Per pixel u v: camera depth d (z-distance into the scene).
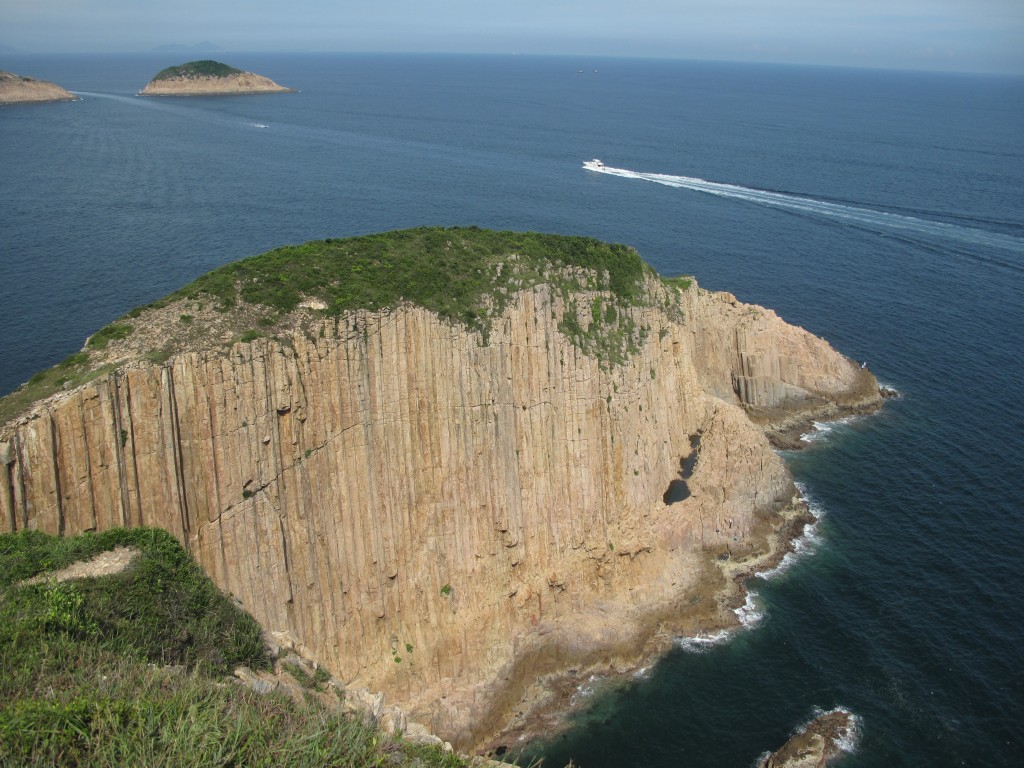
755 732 48.19
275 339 44.97
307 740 24.78
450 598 51.22
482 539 52.59
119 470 39.88
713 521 62.62
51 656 26.31
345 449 47.31
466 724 48.88
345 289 49.31
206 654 31.33
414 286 51.50
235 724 24.53
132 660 27.47
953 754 45.88
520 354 54.16
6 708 23.14
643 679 52.72
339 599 47.47
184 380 41.81
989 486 70.88
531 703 51.28
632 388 60.69
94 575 32.91
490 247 58.72
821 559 62.34
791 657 53.50
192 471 42.16
